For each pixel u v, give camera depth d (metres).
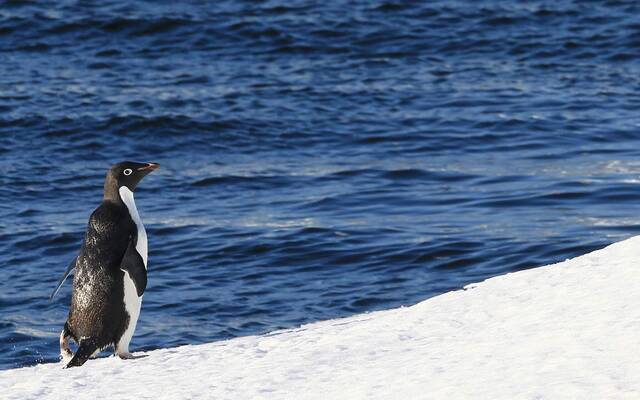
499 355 9.86
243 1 46.72
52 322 18.03
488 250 21.17
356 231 22.73
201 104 34.59
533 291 12.36
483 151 30.47
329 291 19.23
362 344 11.56
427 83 37.59
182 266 20.95
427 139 31.66
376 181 27.48
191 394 10.38
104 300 13.28
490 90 36.75
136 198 26.31
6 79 37.12
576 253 20.81
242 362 11.63
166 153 30.95
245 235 22.70
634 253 12.93
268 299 18.86
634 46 41.78
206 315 18.14
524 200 25.08
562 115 33.78
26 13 44.22
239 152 30.89
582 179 26.84
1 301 19.11
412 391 9.27
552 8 46.28
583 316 10.56
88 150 30.94
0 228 23.81
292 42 41.97
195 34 42.69
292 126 32.88
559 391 8.49
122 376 11.59
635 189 25.61
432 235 22.27
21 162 29.59
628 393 8.22
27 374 12.41
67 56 40.38
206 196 26.45
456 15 45.31
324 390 9.87
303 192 26.59
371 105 35.00
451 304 12.71
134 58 40.34
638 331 9.61
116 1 46.09
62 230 23.53
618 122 33.03
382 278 19.89
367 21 44.38
